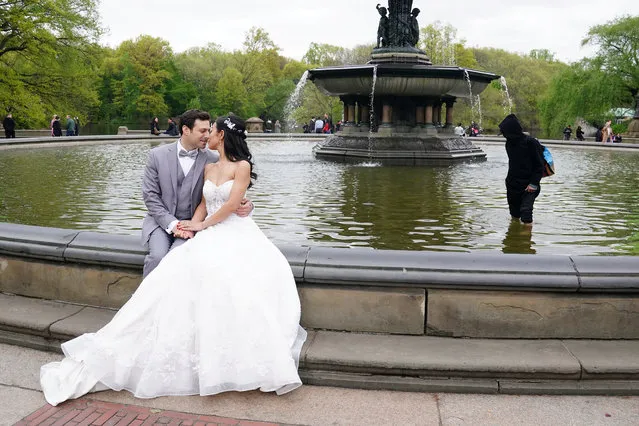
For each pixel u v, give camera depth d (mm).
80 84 39562
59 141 24266
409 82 16172
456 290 3916
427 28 59469
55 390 3488
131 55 75812
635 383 3535
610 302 3861
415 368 3576
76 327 4098
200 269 3605
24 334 4227
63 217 7840
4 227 4781
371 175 12883
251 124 44406
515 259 3920
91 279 4492
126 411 3338
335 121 63500
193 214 4301
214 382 3424
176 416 3283
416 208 8547
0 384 3639
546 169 7449
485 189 10641
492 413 3320
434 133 17234
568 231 7121
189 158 4340
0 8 33906
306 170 13875
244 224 4055
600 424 3195
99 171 13688
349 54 75688
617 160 18719
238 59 79562
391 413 3326
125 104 76375
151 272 3777
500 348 3775
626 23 45406
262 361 3471
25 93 35906
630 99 47812
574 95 47156
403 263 3959
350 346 3805
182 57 83188
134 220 7672
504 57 68750
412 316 3969
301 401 3453
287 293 3828
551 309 3885
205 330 3482
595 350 3738
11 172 13227
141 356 3580
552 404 3408
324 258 4059
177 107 79812
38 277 4637
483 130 63969
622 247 6340
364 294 3988
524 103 65250
